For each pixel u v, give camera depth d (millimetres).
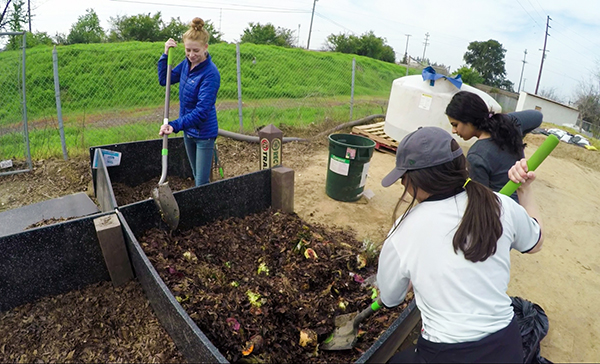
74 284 2549
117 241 2479
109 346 2205
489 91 33344
